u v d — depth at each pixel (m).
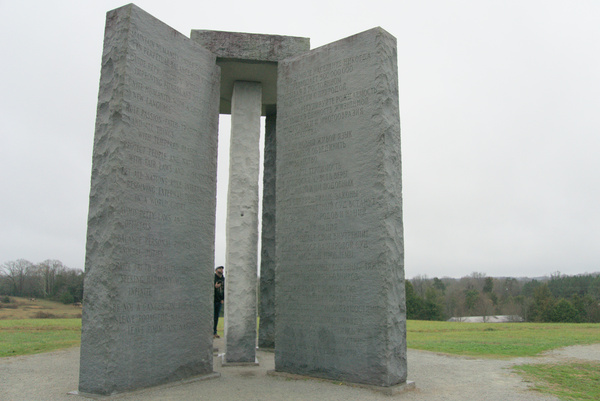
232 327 8.48
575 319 33.69
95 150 6.25
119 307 5.81
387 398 5.76
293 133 7.74
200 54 7.58
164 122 6.78
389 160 6.68
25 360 8.15
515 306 42.59
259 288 10.66
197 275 7.09
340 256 6.83
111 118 6.15
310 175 7.39
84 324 5.86
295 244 7.42
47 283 31.16
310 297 7.09
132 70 6.34
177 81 7.08
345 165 6.98
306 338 7.05
